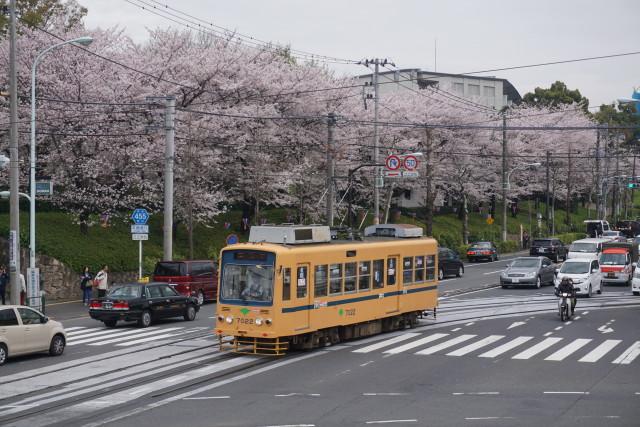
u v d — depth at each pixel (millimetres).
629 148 115562
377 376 17984
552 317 30094
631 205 130250
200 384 17016
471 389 16438
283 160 50469
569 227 92312
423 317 30094
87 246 39812
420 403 15008
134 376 18000
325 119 48031
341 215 59031
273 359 20469
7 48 39438
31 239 29156
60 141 39656
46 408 14633
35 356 21078
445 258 48031
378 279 24812
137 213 34312
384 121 58031
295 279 21234
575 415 13984
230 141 44219
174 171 41375
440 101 66125
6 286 36094
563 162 88500
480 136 68125
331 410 14352
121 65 40750
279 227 22094
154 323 28844
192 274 35375
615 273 44844
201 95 44812
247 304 20969
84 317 30938
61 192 42562
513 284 42625
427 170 61156
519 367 19234
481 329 26750
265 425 13156
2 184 41000
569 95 115562
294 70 52000
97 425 13227
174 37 45125
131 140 41031
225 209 45875
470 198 74938
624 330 26375
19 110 38500
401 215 76000
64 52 39875
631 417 13828
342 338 23859
